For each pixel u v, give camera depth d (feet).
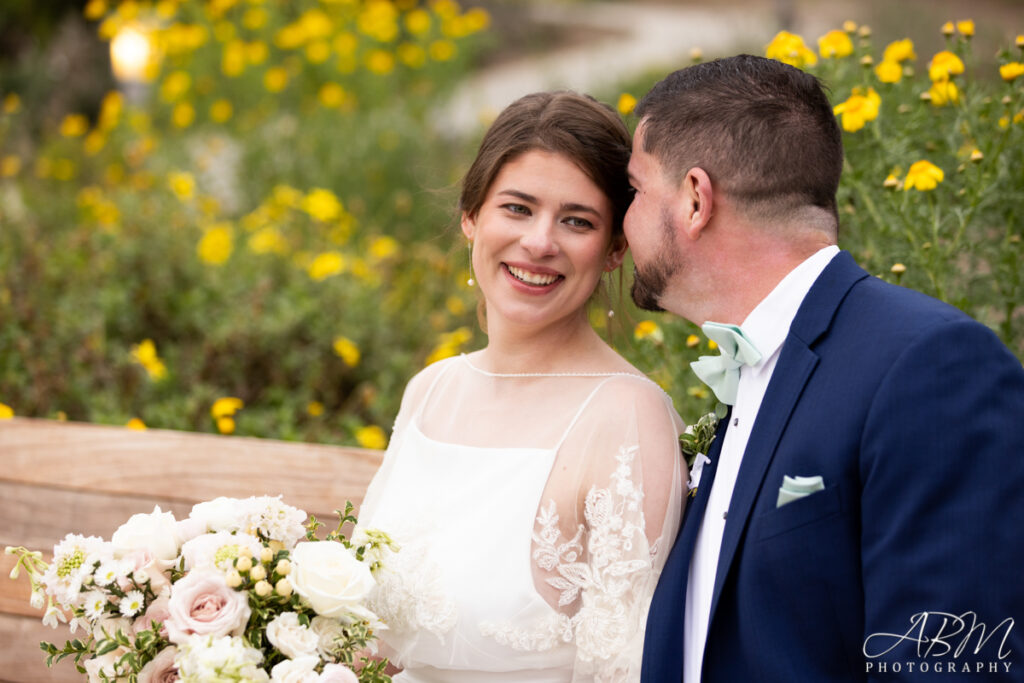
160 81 25.12
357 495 7.68
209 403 11.28
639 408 6.11
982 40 12.85
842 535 4.80
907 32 27.96
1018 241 7.68
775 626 4.93
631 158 5.72
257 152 20.86
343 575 5.35
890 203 7.41
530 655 5.90
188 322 13.38
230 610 5.13
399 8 31.01
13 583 7.93
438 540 6.16
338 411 12.02
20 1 39.47
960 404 4.49
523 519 5.99
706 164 5.28
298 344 12.78
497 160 6.17
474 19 25.57
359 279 14.46
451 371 7.06
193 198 17.04
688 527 5.62
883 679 4.53
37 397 11.14
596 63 34.47
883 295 5.02
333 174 20.30
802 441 4.91
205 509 5.67
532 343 6.57
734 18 41.42
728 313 5.48
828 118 5.28
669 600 5.46
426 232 18.92
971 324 4.62
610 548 5.74
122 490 8.10
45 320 12.41
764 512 4.99
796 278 5.24
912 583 4.44
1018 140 7.72
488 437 6.48
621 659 5.60
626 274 7.56
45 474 8.28
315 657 5.14
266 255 14.94
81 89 38.45
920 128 8.34
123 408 11.37
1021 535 4.34
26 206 17.24
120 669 5.48
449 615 5.93
